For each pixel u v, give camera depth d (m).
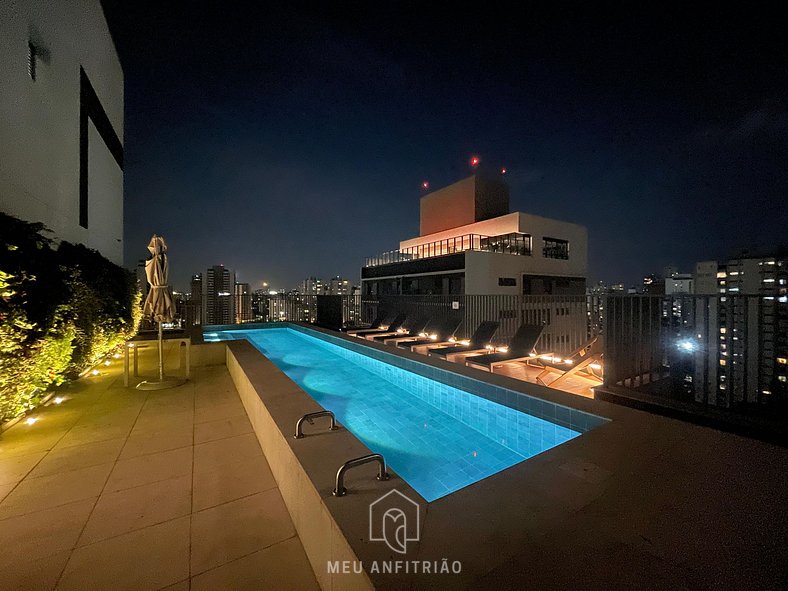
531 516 1.55
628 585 1.18
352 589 1.29
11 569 1.66
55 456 2.85
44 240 4.50
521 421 3.57
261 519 2.09
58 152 6.78
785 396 2.99
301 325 12.34
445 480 3.16
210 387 4.93
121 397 4.45
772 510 1.59
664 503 1.65
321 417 2.72
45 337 3.78
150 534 1.94
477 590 1.14
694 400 3.51
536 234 23.81
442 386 4.85
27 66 5.71
